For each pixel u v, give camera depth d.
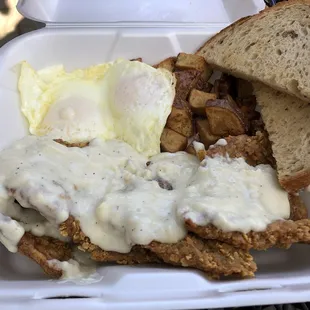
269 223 0.22
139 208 0.22
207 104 0.28
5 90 0.27
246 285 0.21
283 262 0.26
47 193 0.22
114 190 0.24
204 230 0.22
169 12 0.33
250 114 0.30
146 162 0.27
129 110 0.28
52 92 0.29
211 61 0.31
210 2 0.33
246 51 0.29
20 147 0.25
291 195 0.25
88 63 0.31
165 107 0.29
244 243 0.22
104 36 0.30
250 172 0.25
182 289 0.20
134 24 0.31
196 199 0.23
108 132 0.28
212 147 0.27
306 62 0.27
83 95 0.29
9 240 0.22
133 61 0.30
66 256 0.23
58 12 0.31
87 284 0.21
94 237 0.22
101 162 0.25
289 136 0.27
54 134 0.27
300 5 0.29
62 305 0.19
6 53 0.28
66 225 0.22
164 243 0.22
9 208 0.23
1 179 0.23
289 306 0.23
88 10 0.31
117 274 0.21
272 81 0.28
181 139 0.29
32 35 0.29
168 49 0.32
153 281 0.20
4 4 0.38
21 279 0.23
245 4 0.33
